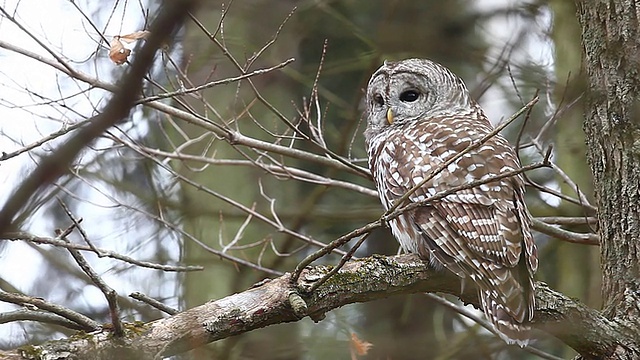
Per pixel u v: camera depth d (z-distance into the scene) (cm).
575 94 960
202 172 1527
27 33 823
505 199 836
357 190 1085
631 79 837
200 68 1464
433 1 1538
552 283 1709
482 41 1583
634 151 820
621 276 805
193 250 1512
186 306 1477
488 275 782
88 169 1484
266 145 1026
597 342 753
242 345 1473
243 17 1475
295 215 1473
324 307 683
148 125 1497
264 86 1568
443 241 813
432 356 1404
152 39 294
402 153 928
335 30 1731
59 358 567
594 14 870
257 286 657
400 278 743
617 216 821
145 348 595
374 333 1755
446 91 1068
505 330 742
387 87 1078
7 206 303
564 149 1444
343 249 1783
